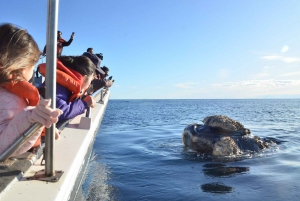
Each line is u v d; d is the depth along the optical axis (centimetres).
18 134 195
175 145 869
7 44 198
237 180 511
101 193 440
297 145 868
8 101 212
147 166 613
